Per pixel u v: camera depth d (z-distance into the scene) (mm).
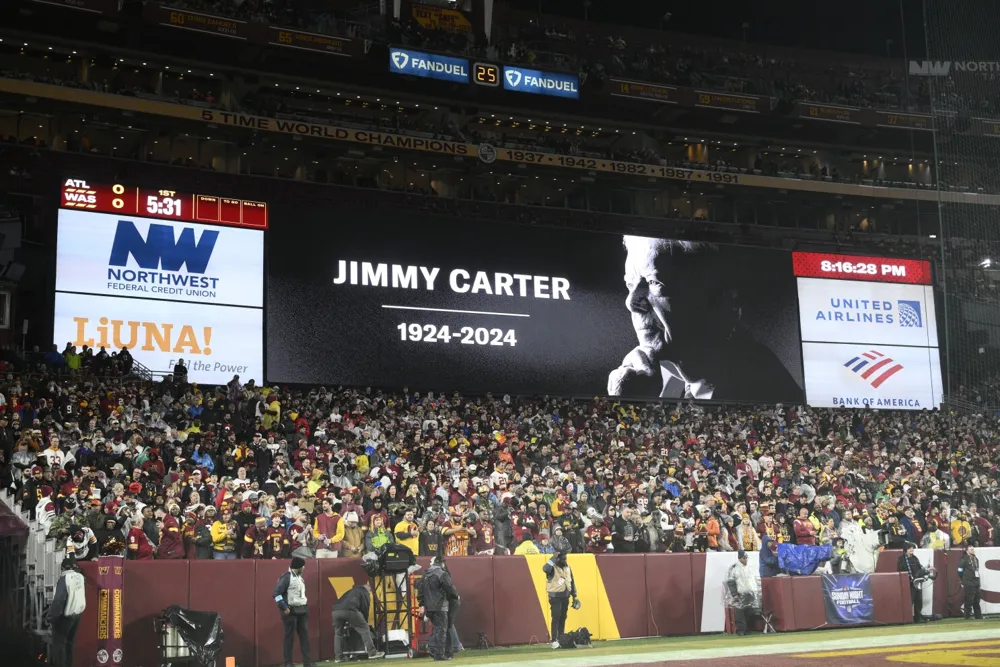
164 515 17047
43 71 38844
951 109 47688
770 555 20578
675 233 44344
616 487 24547
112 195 31859
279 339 33125
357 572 17141
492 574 18156
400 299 34844
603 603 19047
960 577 22578
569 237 37781
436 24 47406
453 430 29672
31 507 17547
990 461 34906
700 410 37188
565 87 45125
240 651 15727
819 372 40250
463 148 42406
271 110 40406
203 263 32656
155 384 29250
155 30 38281
